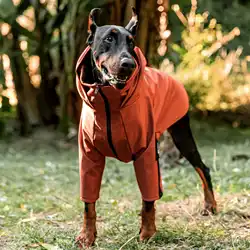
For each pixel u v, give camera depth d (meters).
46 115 10.71
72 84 9.17
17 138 10.48
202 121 12.55
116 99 4.07
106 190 6.52
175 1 8.27
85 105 4.36
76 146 9.60
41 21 9.81
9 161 8.52
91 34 4.31
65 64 9.76
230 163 7.70
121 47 4.05
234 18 9.24
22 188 6.73
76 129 9.69
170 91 4.95
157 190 4.36
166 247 4.34
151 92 4.52
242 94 12.98
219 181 6.61
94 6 7.64
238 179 6.69
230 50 9.81
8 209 5.64
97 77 4.25
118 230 4.74
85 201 4.38
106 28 4.20
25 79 10.65
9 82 11.29
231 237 4.48
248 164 7.51
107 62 4.04
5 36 10.35
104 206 5.66
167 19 8.15
